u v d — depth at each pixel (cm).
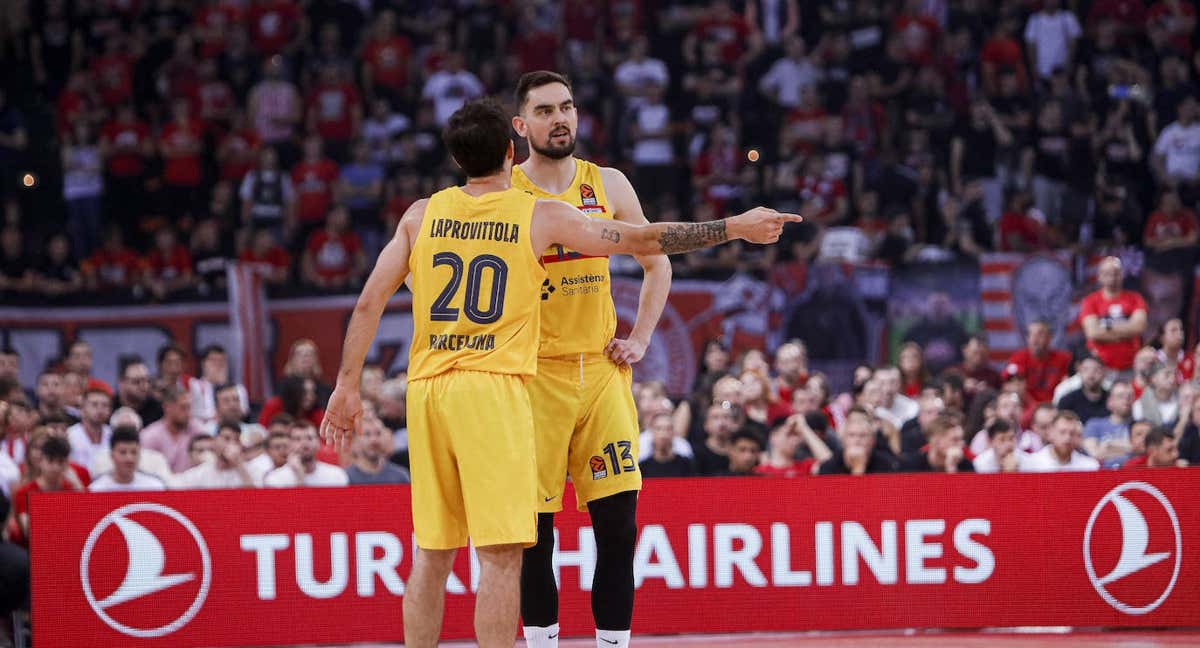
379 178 3183
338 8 3597
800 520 1477
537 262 986
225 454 1672
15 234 2986
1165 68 3341
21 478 1634
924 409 1908
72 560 1434
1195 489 1479
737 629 1468
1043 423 1806
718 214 3128
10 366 1994
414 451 1003
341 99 3325
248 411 2181
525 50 3450
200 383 2148
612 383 1106
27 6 3697
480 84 3422
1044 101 3272
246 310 2427
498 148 992
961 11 3444
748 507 1477
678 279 2398
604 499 1101
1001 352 2367
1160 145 3209
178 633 1441
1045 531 1480
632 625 1463
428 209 1004
